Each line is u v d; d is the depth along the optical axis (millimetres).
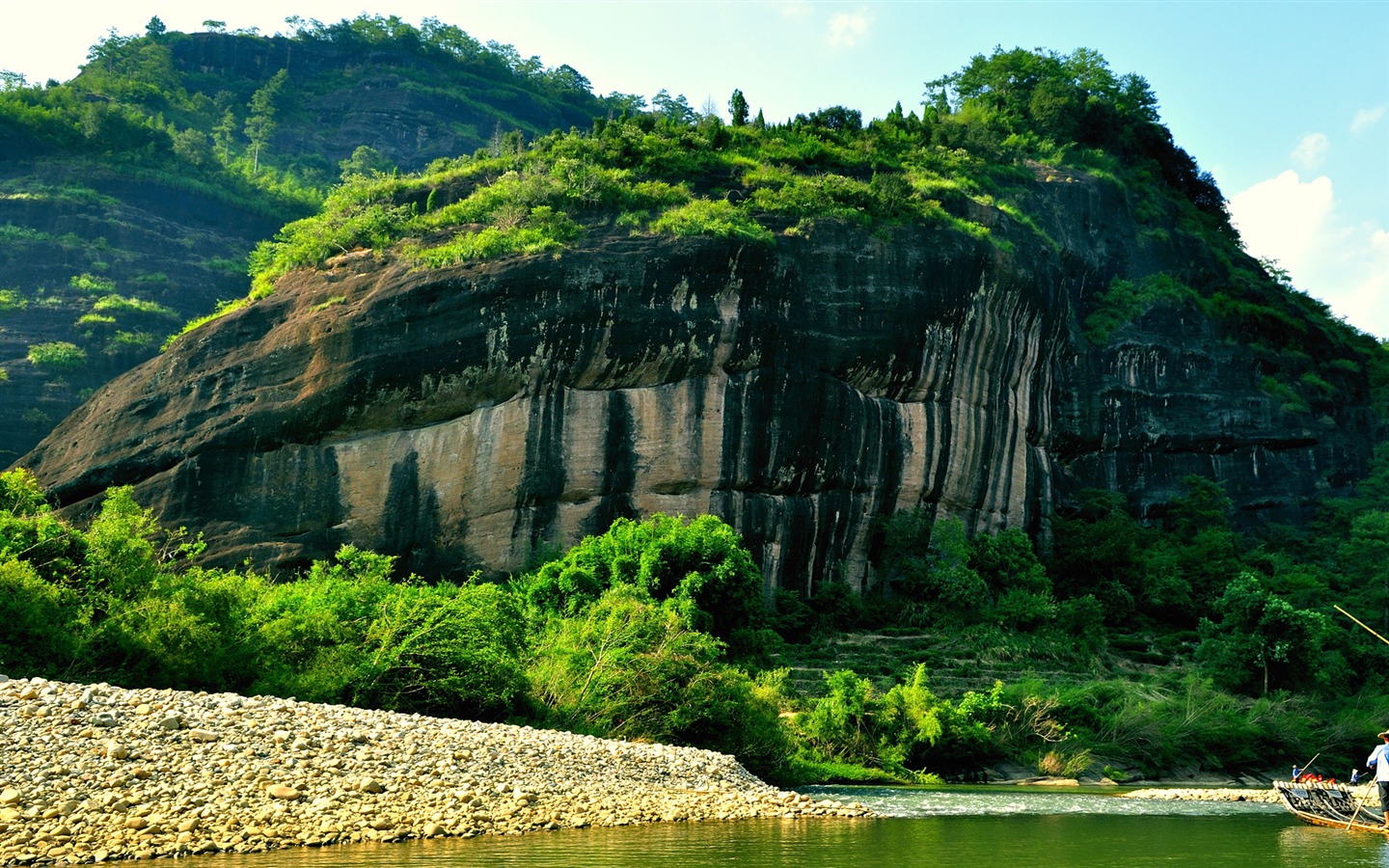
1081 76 89188
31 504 37969
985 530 55812
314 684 24125
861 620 49875
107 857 14641
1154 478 66312
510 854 15977
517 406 47094
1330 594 58938
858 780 32125
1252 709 41656
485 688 25953
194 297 86000
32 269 82250
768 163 60219
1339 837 20984
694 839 18219
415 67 137875
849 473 51500
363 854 15625
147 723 18438
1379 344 86312
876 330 52438
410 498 46031
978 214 59094
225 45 131750
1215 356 70062
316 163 121062
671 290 48938
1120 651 51156
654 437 48156
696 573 39531
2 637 21438
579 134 61719
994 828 21391
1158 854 18172
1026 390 59500
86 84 115062
